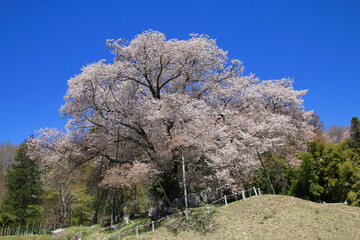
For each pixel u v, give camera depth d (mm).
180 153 17828
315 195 18422
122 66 20938
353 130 37312
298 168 21438
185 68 23375
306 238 11438
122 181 16391
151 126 20844
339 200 17703
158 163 18281
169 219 17000
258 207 15016
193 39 23328
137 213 29562
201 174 20688
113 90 21969
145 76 21812
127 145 23562
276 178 22469
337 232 11672
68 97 20422
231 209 15586
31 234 28266
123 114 21281
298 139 25812
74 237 19938
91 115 21328
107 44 20641
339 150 19109
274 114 23297
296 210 14156
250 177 20406
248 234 12562
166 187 20781
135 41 21031
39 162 22500
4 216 29781
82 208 31828
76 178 33000
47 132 21312
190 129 18281
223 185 18328
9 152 57219
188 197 20391
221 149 18344
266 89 25359
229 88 24500
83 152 22266
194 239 13312
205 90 25062
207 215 15625
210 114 22375
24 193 31453
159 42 21047
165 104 18953
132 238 15656
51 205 31953
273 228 12664
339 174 17641
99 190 28953
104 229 21188
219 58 25016
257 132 20703
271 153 22625
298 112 26578
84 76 19906
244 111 24984
